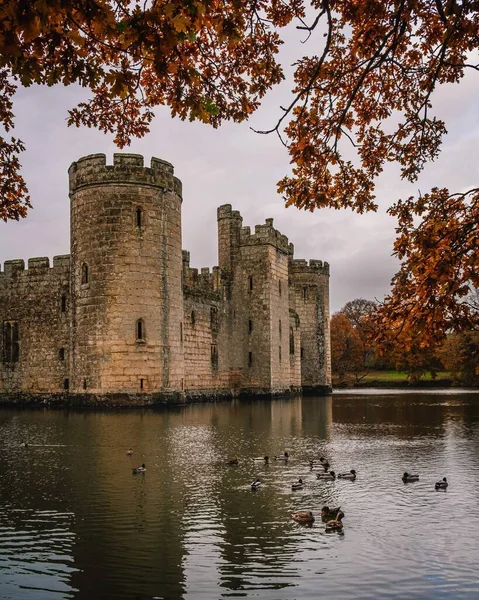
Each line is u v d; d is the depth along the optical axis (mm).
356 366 100562
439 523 11734
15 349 46188
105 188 38188
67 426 27703
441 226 8617
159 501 13344
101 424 28625
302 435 24938
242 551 10258
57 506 12930
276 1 9938
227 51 10188
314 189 10906
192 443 22047
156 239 38812
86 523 11766
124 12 7004
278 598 8539
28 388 45438
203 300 51375
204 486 14844
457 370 76375
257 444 21984
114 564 9719
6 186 13484
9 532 11250
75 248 39469
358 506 12984
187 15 7441
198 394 50219
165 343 38812
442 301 8531
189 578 9180
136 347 37656
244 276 55719
